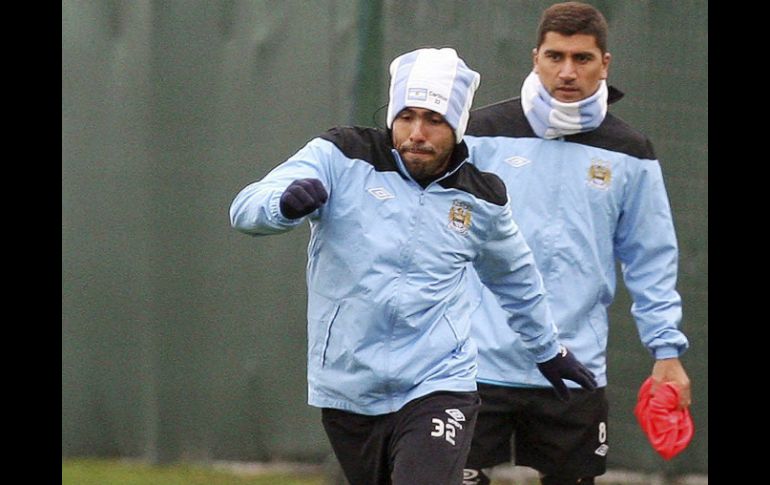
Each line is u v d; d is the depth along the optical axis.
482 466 20.44
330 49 27.03
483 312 20.23
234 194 27.52
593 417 20.59
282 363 27.47
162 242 27.73
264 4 27.34
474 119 20.62
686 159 26.31
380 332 16.44
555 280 20.28
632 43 26.48
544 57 20.19
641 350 26.61
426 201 16.48
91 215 27.70
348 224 16.28
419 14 25.92
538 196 20.31
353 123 25.06
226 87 27.50
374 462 17.12
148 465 27.81
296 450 27.48
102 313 27.80
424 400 16.56
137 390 27.88
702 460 26.70
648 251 20.80
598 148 20.42
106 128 27.72
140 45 27.69
